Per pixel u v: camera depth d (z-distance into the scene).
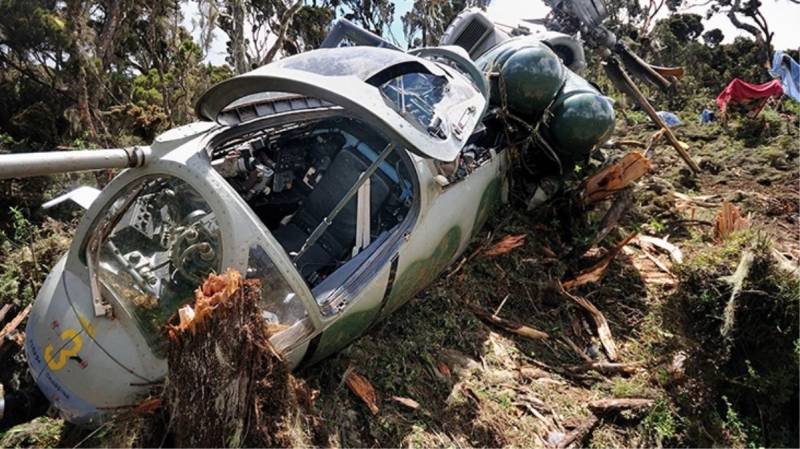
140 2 12.30
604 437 3.78
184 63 12.50
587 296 5.12
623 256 5.65
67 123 9.23
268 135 4.30
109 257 3.27
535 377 4.16
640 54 14.83
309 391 3.29
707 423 3.94
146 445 2.95
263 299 3.10
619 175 5.56
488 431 3.61
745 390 4.05
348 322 3.45
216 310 2.65
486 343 4.38
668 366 4.25
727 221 5.52
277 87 3.45
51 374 3.13
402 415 3.62
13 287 4.51
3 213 6.01
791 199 6.81
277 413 2.89
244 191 4.01
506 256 5.26
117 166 3.08
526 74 5.26
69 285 3.26
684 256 5.53
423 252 3.83
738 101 11.63
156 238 3.31
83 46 9.47
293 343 3.12
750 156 8.12
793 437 3.90
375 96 3.63
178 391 2.77
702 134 9.38
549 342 4.57
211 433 2.74
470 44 7.17
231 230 3.04
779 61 13.94
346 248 3.99
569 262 5.42
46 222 5.49
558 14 7.65
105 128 8.70
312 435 3.12
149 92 11.34
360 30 5.58
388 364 3.92
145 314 3.10
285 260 3.13
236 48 13.12
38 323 3.27
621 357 4.50
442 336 4.31
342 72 3.70
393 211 4.12
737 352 4.07
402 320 4.37
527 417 3.80
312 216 4.14
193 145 3.38
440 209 3.96
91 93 9.61
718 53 27.25
